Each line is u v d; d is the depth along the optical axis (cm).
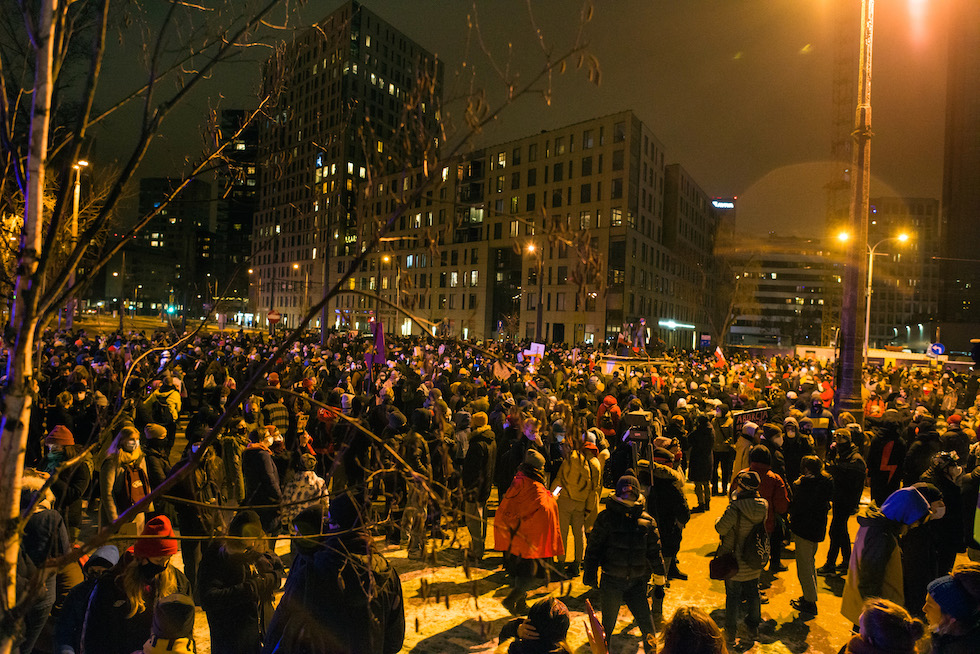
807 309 13550
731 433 1052
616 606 473
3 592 138
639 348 4281
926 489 516
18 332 145
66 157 148
